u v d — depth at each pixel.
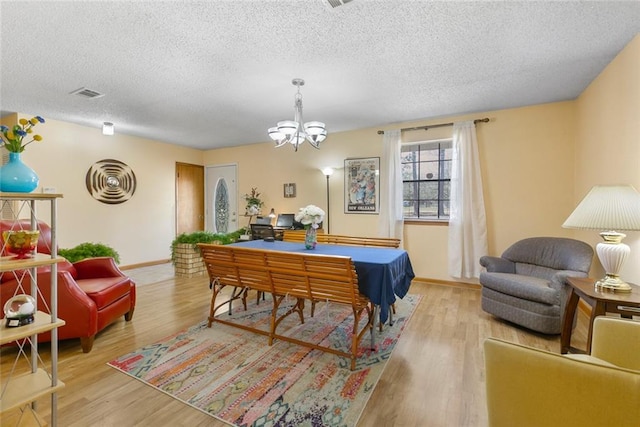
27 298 1.40
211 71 2.76
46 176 4.32
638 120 2.18
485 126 3.99
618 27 2.08
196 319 2.94
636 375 0.78
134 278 4.61
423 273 4.40
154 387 1.82
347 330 2.67
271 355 2.22
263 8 1.87
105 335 2.56
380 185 4.69
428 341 2.45
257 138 5.62
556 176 3.64
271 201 5.89
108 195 5.05
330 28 2.09
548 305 2.45
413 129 4.43
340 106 3.75
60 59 2.52
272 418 1.56
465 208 4.03
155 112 3.99
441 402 1.69
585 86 3.15
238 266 2.53
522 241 3.27
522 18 1.98
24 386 1.38
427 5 1.84
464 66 2.67
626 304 1.71
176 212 6.20
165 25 2.04
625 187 1.93
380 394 1.76
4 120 4.14
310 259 2.12
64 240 4.52
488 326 2.76
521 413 0.93
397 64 2.63
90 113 4.04
